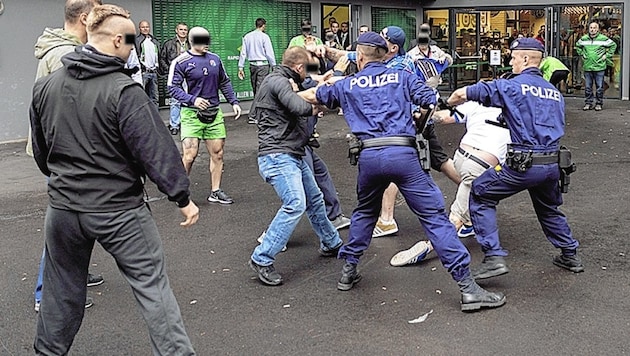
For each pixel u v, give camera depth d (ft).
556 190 16.37
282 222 16.39
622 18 59.21
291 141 16.81
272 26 55.57
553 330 13.71
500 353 12.80
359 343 13.38
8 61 41.06
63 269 11.29
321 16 59.62
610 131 40.91
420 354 12.84
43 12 42.29
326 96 15.55
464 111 17.63
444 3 68.69
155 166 10.68
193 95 24.22
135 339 13.79
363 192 15.61
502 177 15.78
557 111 15.64
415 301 15.44
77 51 10.80
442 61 20.18
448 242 14.66
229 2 52.29
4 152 37.63
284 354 13.01
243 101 54.39
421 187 14.76
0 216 23.98
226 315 14.92
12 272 17.90
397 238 20.26
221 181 29.25
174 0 48.75
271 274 16.66
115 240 10.89
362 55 15.29
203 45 24.16
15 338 13.87
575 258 17.02
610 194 24.94
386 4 65.77
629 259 17.84
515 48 15.72
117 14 10.83
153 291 11.00
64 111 10.69
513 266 17.52
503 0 65.41
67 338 11.62
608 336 13.41
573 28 61.77
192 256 19.03
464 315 14.57
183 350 11.09
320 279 17.04
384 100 14.84
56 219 10.95
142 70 44.06
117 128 10.61
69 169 10.80
